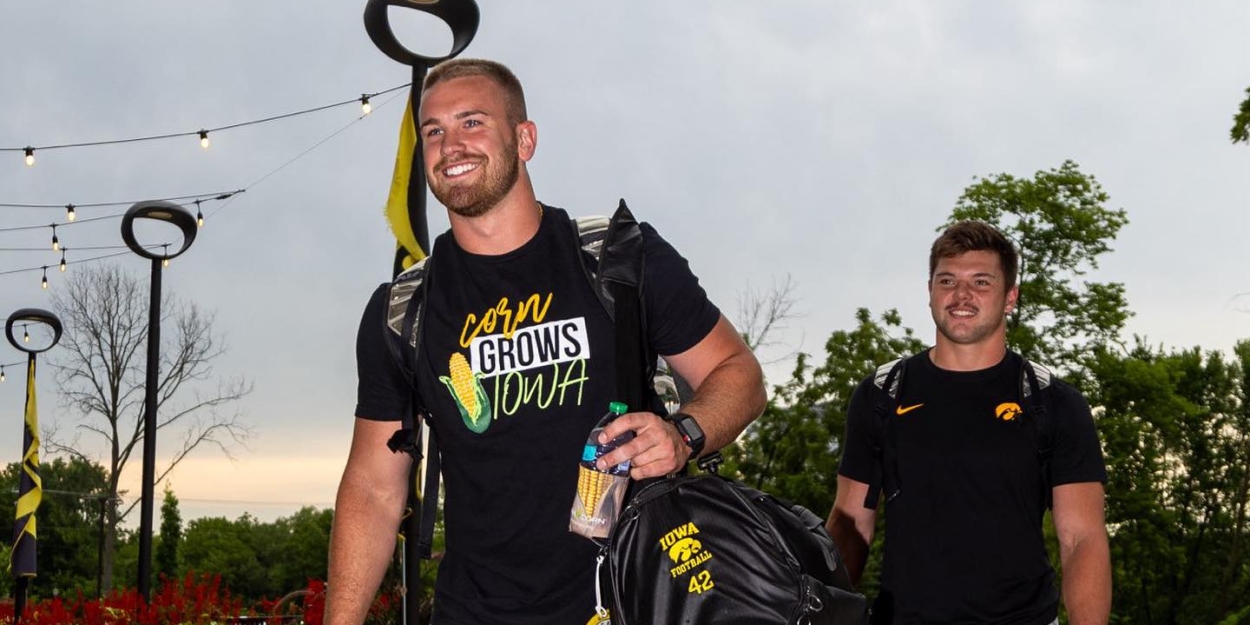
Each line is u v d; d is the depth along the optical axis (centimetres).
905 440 418
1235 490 4488
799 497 2873
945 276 416
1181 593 4444
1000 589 404
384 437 317
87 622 1213
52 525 6594
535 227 293
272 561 8650
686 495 262
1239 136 1853
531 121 298
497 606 294
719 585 254
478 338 291
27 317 1811
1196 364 4528
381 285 316
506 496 289
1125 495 3259
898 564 417
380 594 925
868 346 2983
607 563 262
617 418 255
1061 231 3167
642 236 296
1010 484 406
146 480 1448
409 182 792
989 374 417
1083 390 3203
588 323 286
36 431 1834
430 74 299
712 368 298
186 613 1212
